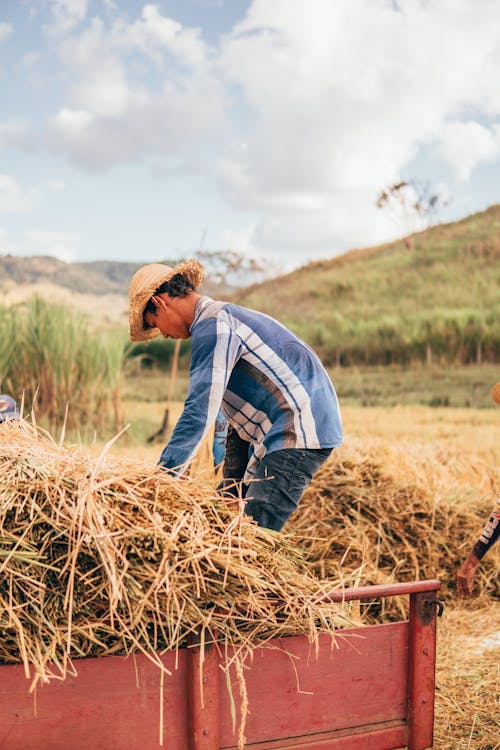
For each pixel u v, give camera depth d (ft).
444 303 136.36
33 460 7.79
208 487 8.30
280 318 133.28
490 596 16.80
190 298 9.87
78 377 37.29
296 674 7.58
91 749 6.98
